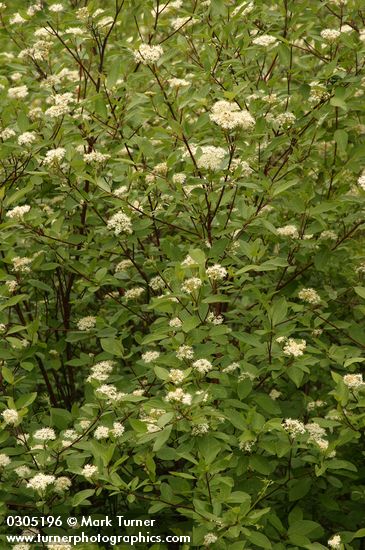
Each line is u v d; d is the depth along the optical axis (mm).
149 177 2250
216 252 2125
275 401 2199
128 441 2119
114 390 2066
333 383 2311
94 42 2457
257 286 2234
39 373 2475
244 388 2076
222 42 2328
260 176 2229
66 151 2264
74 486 2242
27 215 2203
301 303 2322
